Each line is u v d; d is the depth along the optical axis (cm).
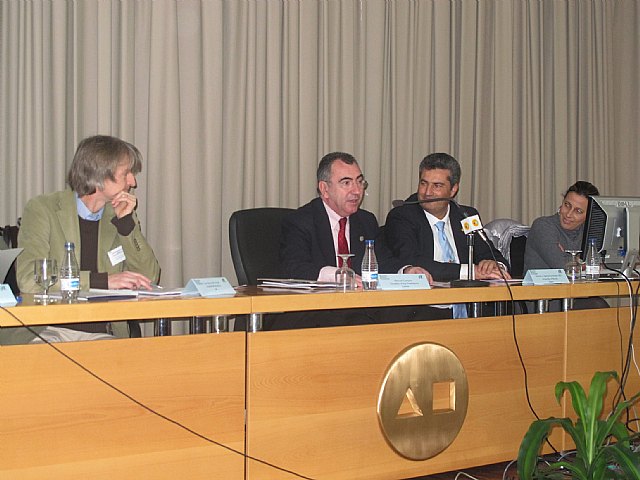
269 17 416
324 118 431
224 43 410
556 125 504
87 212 270
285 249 310
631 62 532
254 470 211
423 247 332
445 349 243
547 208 509
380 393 230
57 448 185
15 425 180
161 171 391
